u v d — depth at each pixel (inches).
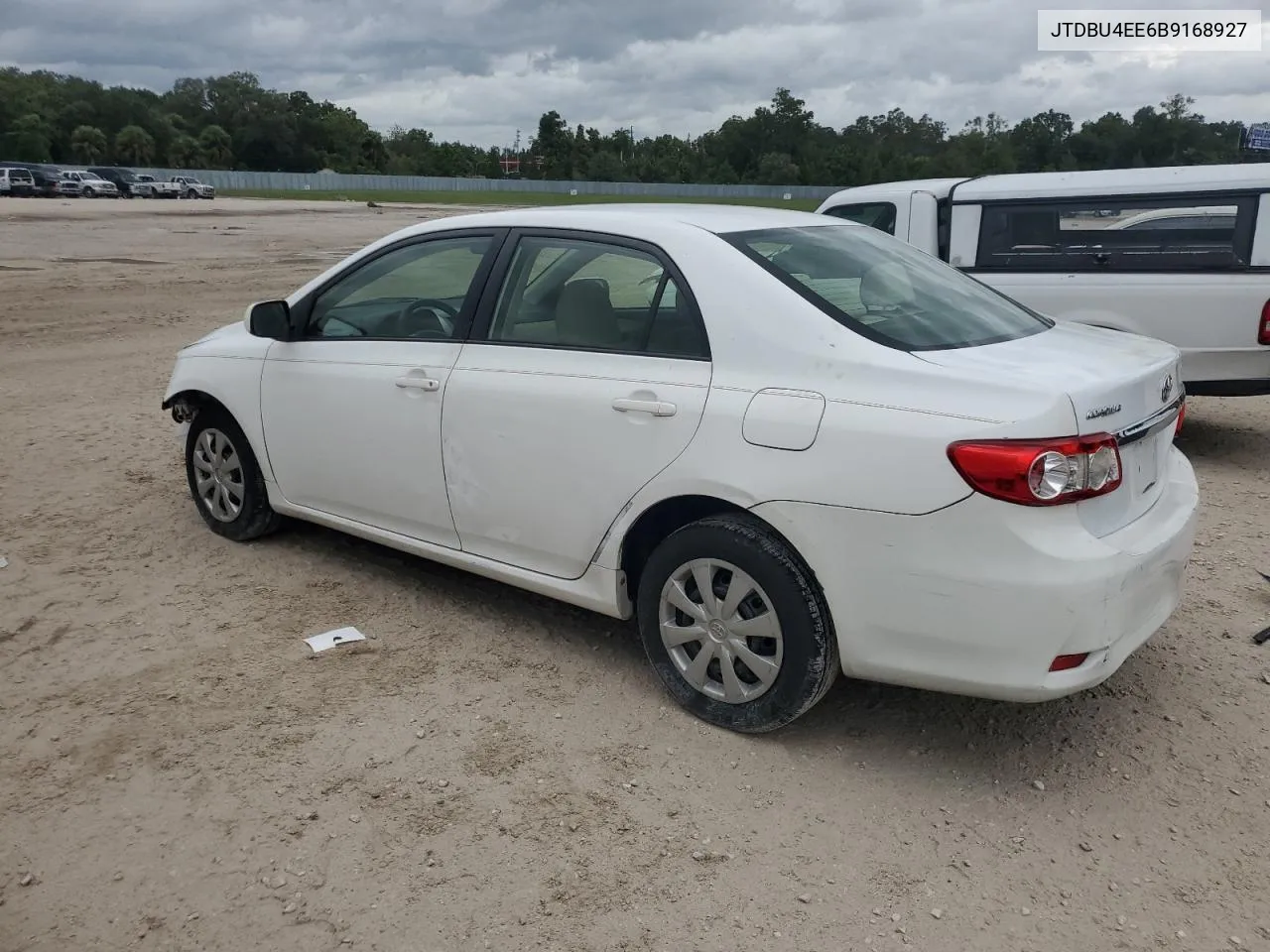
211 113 4879.4
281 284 739.4
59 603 181.3
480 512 160.7
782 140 4409.5
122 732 140.0
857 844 119.3
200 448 211.8
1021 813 125.2
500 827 121.2
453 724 142.9
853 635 126.3
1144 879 114.0
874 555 121.8
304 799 125.9
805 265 142.4
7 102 4259.4
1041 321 155.4
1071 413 114.4
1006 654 117.6
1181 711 147.9
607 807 125.1
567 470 147.6
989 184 310.3
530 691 152.1
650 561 143.4
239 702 148.0
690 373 136.5
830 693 153.0
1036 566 114.1
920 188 334.6
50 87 4719.5
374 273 179.5
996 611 116.3
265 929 105.6
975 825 122.9
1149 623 127.7
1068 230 298.2
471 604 182.4
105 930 105.3
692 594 141.8
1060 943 104.7
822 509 124.1
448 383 161.0
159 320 549.6
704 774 131.9
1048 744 139.7
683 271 140.9
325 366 180.4
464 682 154.6
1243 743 139.9
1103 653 118.6
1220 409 358.0
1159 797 128.4
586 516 146.9
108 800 125.5
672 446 135.7
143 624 173.5
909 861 116.6
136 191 2421.3
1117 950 103.9
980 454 114.0
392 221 1642.5
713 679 142.4
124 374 400.2
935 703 150.0
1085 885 113.0
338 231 1366.9
